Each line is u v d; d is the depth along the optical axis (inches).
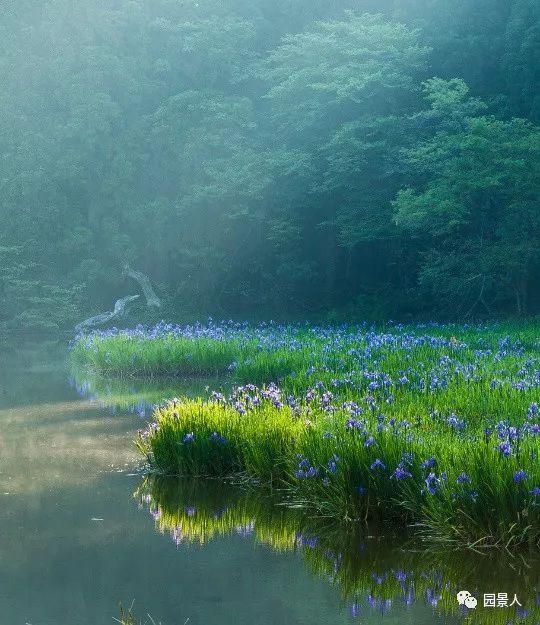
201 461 403.5
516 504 296.0
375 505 332.5
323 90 1413.6
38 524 326.0
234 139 1524.4
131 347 824.3
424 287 1403.8
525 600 250.8
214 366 788.6
